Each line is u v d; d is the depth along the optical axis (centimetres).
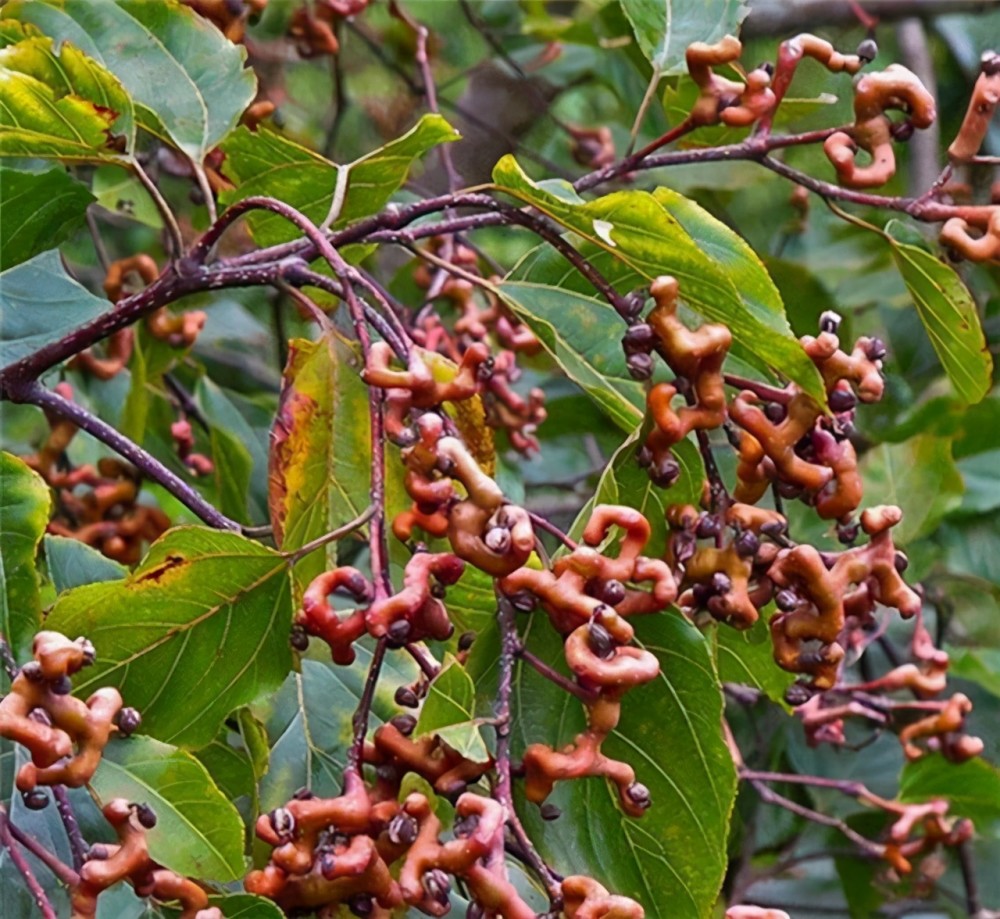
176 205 136
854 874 151
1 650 96
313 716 105
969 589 165
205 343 158
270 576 97
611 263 103
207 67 109
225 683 98
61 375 125
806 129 150
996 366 160
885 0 157
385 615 91
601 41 159
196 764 95
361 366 103
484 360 94
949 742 133
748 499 98
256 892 92
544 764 92
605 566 93
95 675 97
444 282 133
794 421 96
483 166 174
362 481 103
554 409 144
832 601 96
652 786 97
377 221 102
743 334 97
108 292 128
